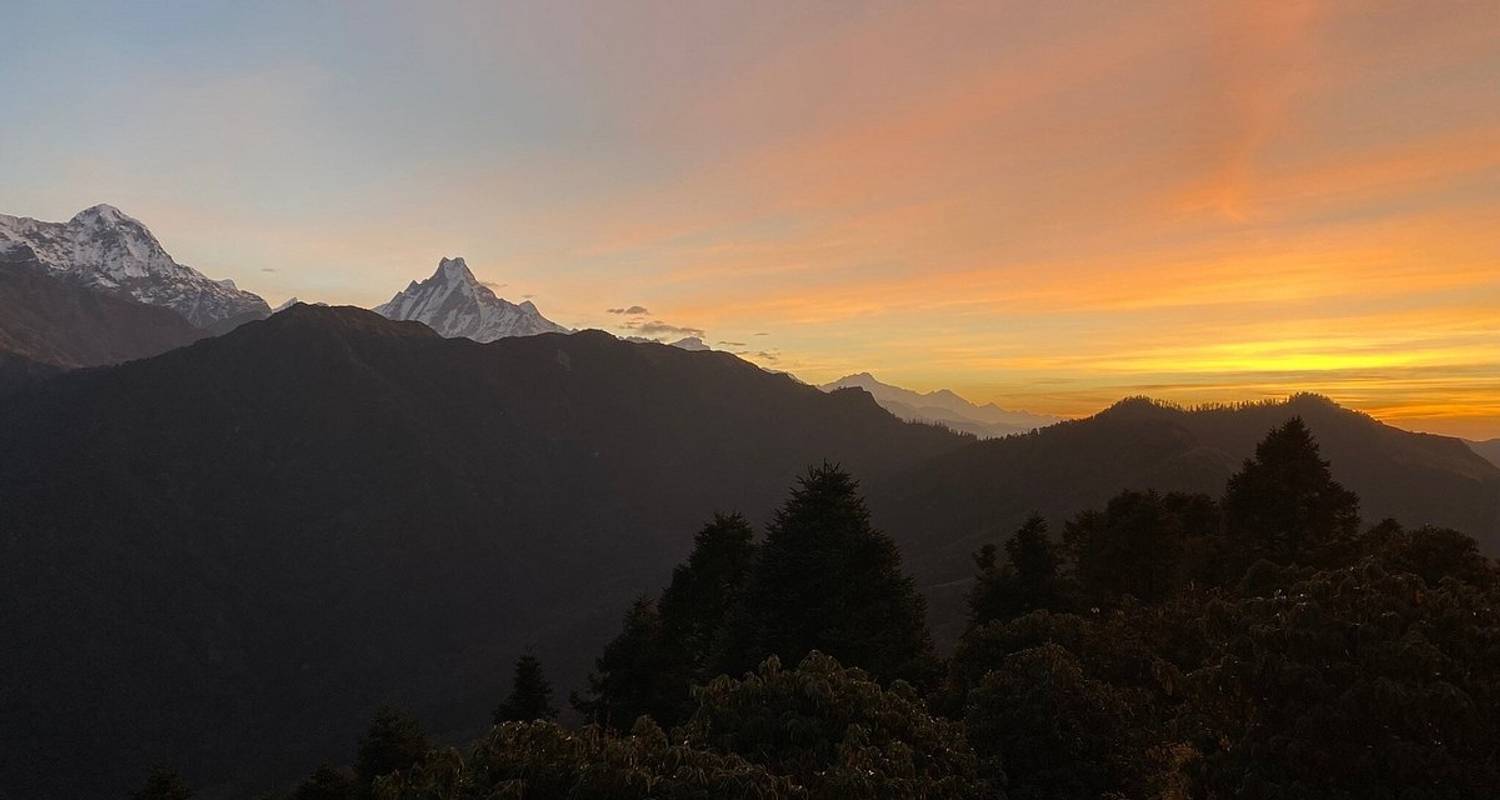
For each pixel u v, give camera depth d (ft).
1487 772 23.45
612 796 24.21
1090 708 37.11
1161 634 53.47
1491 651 26.35
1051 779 35.09
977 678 51.06
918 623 84.17
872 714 31.78
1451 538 56.95
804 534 81.82
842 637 73.87
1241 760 26.91
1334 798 24.12
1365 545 96.68
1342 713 24.63
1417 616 28.32
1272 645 27.53
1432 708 23.94
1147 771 35.09
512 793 24.43
